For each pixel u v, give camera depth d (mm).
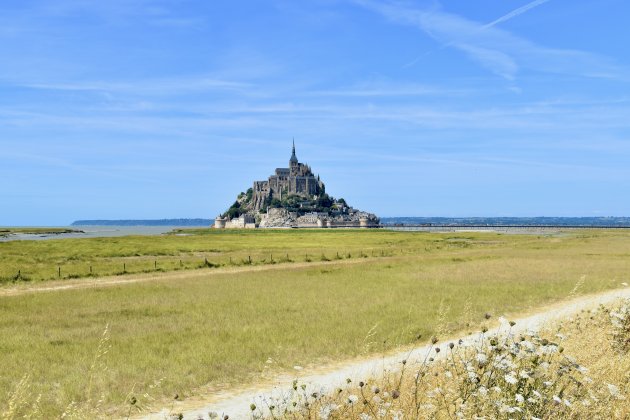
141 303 33500
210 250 93875
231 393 15312
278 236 177500
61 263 65500
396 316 27688
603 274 46844
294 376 16953
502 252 79875
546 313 26547
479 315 27391
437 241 131750
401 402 10758
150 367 18000
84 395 14789
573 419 9445
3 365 18156
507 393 8805
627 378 12055
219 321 27250
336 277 48375
